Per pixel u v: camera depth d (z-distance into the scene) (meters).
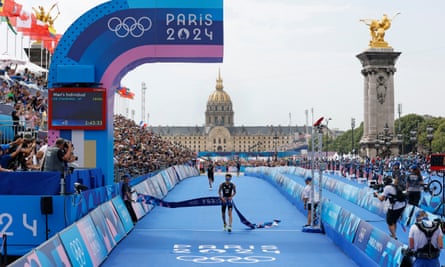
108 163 20.38
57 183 14.19
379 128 97.19
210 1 20.58
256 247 17.34
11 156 15.34
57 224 13.90
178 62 21.53
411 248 10.76
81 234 12.88
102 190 17.83
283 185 38.22
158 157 45.28
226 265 14.57
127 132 45.12
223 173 91.75
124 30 20.31
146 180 28.50
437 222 10.80
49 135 20.09
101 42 20.28
